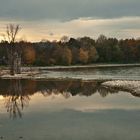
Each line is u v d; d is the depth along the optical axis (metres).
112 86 60.28
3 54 153.00
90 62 191.50
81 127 28.64
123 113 34.88
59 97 49.03
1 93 54.66
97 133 26.41
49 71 125.06
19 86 66.50
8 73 105.06
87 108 38.44
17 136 25.47
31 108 39.00
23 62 160.50
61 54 176.12
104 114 34.53
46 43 182.75
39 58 171.12
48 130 27.56
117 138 24.84
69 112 36.12
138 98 45.41
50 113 35.62
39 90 59.06
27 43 172.38
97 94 51.53
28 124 30.06
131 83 60.22
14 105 41.38
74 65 183.12
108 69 139.50
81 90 58.16
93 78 85.44
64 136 25.53
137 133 26.25
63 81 78.19
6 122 31.02
